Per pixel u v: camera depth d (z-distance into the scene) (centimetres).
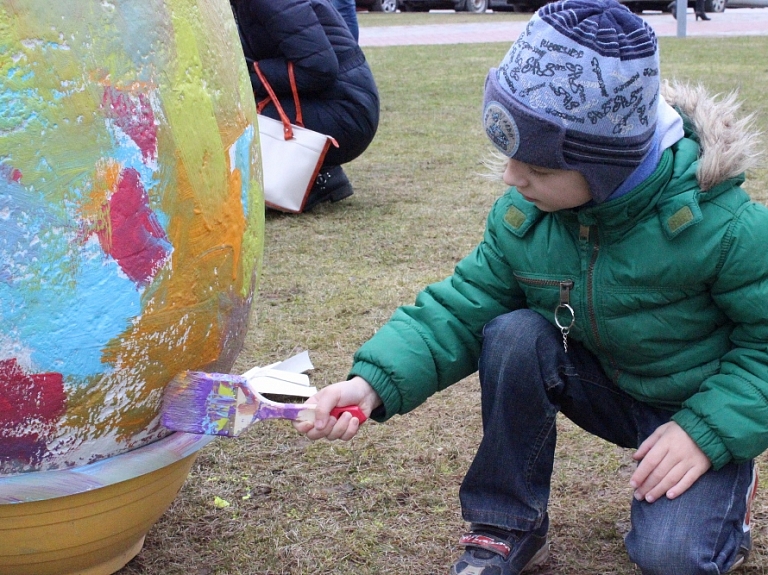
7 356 130
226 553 177
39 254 128
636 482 149
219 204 148
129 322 137
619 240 151
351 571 172
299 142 414
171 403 149
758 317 147
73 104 128
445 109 729
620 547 180
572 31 138
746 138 148
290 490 200
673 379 157
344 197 449
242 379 149
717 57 966
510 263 163
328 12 430
